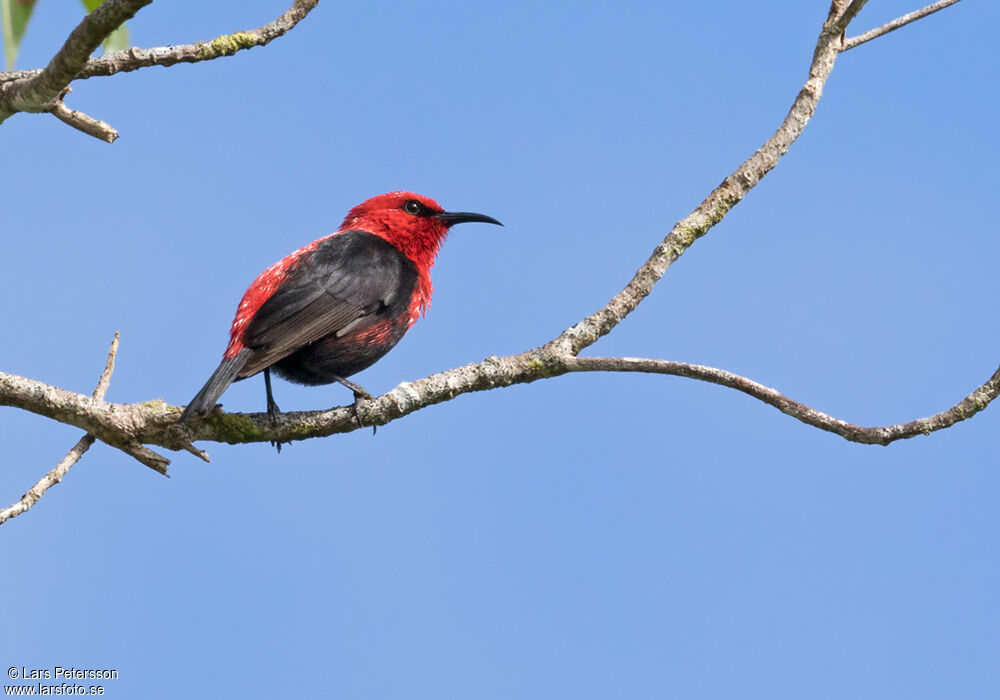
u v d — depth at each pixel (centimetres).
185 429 1054
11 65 812
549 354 1034
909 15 1147
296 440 1081
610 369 1020
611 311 1043
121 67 1030
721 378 991
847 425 955
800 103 1099
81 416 1023
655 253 1061
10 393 1013
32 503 960
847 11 1108
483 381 1041
